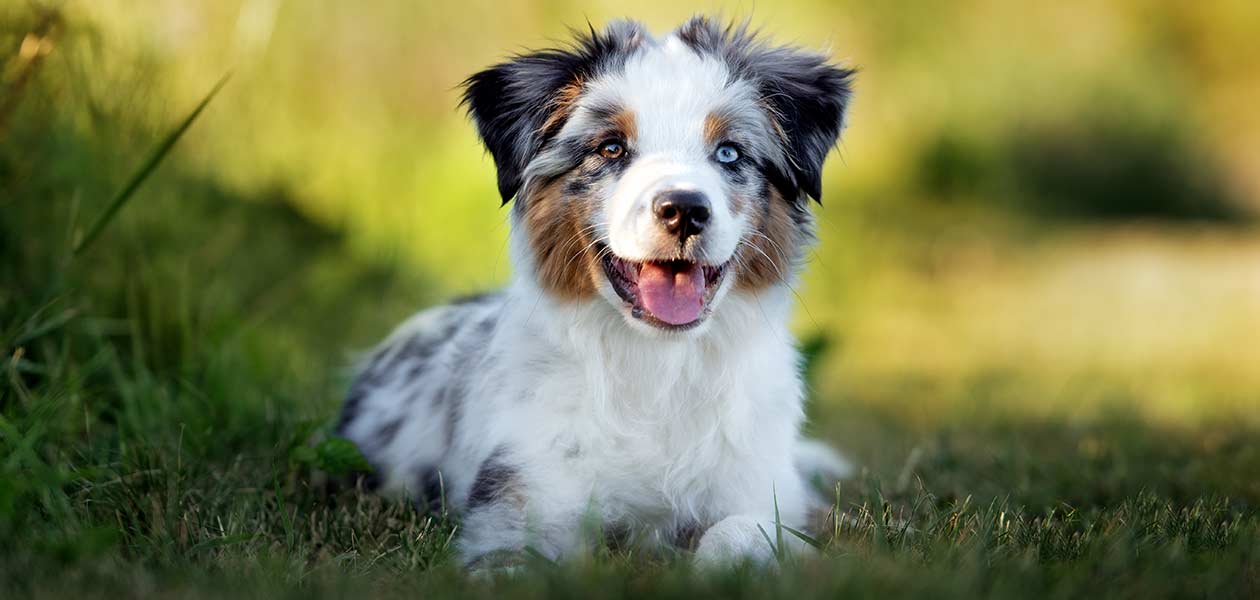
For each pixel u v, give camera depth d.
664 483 3.60
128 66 5.22
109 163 5.00
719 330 3.66
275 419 4.53
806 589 2.62
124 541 3.20
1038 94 16.00
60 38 4.61
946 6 15.58
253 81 6.46
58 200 4.84
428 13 8.99
